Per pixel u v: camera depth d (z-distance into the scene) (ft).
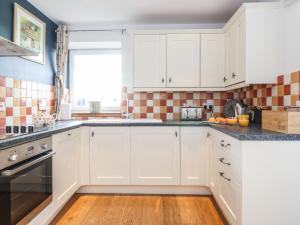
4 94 7.11
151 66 9.94
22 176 5.12
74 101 11.75
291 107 6.21
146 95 10.98
